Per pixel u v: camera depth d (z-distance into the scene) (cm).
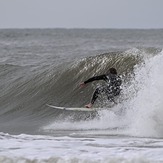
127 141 4000
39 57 11588
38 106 6700
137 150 3509
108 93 5256
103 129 4941
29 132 5153
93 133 4684
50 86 7056
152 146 3709
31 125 5716
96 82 6550
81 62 7088
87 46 17338
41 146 3712
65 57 10612
